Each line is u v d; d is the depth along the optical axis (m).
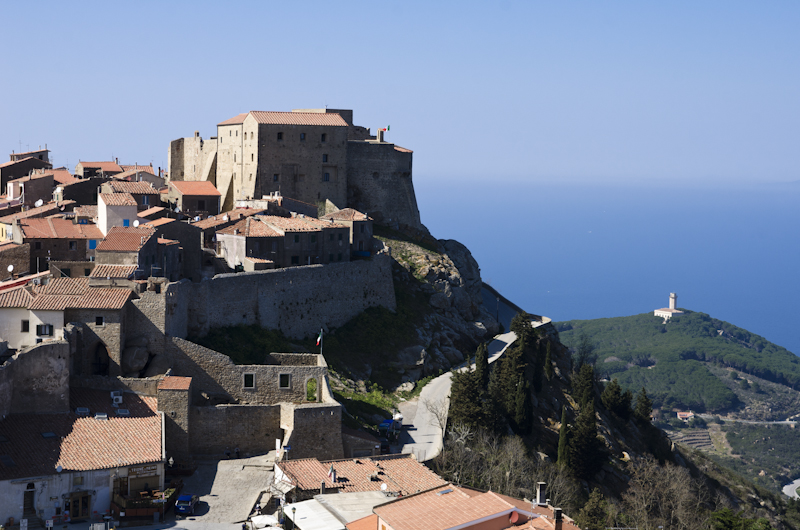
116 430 81.19
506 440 115.50
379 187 183.12
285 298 125.50
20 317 90.94
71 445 77.94
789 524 181.50
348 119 193.00
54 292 94.88
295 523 72.81
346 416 106.25
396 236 179.25
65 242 121.75
